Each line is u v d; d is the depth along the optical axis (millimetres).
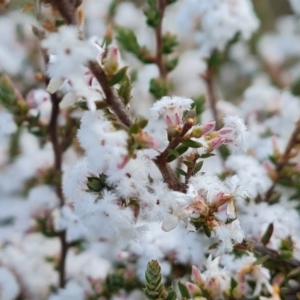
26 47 370
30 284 345
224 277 274
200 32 374
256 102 378
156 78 342
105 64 220
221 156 348
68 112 330
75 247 358
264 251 274
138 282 318
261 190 312
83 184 229
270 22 542
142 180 222
